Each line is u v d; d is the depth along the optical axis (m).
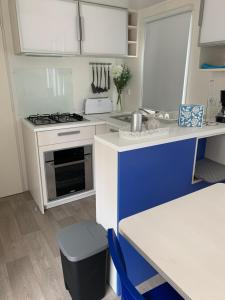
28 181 2.95
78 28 2.45
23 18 2.18
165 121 2.05
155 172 1.54
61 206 2.63
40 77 2.76
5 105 2.63
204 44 1.98
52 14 2.29
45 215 2.47
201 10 1.95
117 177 1.39
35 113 2.83
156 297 1.07
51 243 2.06
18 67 2.61
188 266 0.80
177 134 1.63
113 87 3.32
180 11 2.45
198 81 2.41
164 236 0.94
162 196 1.64
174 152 1.60
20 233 2.19
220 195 1.26
